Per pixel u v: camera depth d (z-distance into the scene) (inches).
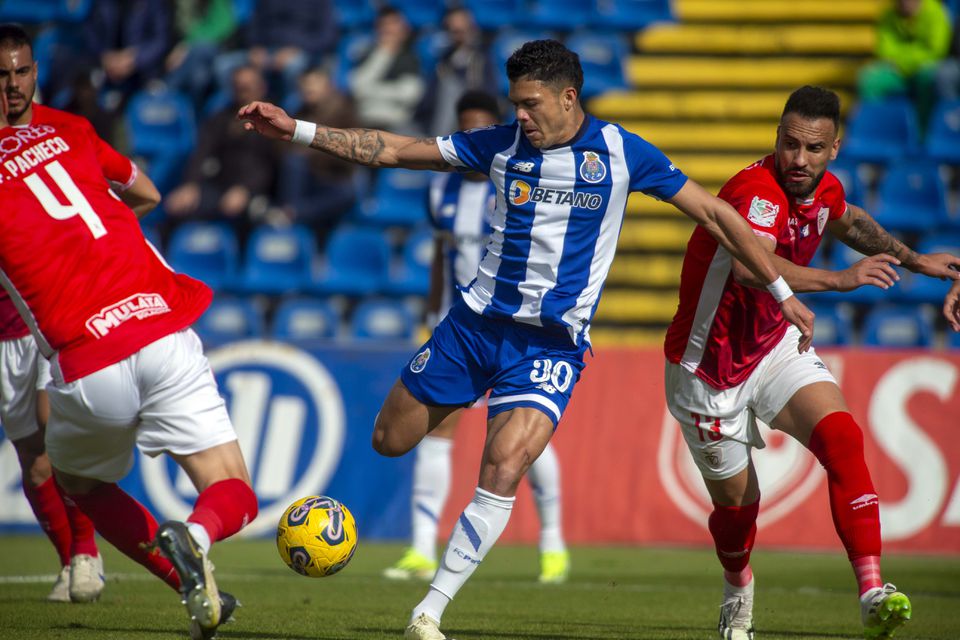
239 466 580.4
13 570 1030.4
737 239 608.1
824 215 666.2
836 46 2124.8
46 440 602.9
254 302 1758.1
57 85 2018.9
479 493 609.0
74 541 788.6
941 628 761.6
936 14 2012.8
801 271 613.9
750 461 679.7
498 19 2166.6
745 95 2058.3
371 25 2192.4
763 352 666.2
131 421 576.7
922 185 1845.5
